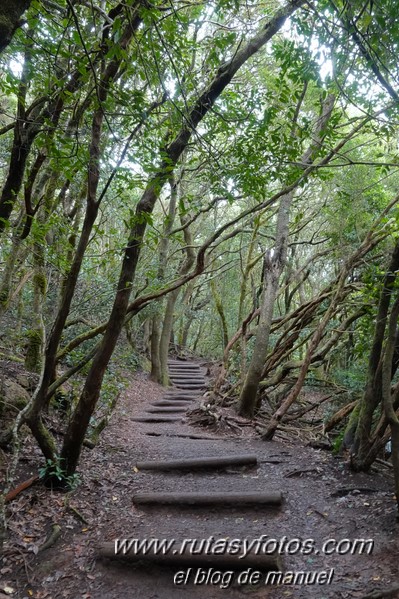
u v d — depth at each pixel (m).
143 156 3.72
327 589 3.21
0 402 5.07
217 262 21.39
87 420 4.46
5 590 3.22
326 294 8.44
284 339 10.05
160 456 6.28
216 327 26.86
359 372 8.45
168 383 14.45
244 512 4.40
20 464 4.77
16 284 5.73
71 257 6.03
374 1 2.85
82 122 4.06
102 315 7.85
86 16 3.93
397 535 3.71
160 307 13.23
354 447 5.46
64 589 3.32
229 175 4.14
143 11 2.91
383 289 4.79
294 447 6.89
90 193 3.79
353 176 8.29
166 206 16.64
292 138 4.03
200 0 4.59
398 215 4.51
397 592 2.98
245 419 8.64
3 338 6.74
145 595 3.29
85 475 5.06
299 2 3.85
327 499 4.62
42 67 3.48
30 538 3.79
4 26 2.30
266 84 6.91
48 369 4.29
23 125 3.81
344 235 9.23
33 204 4.75
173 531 4.03
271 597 3.21
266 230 14.82
